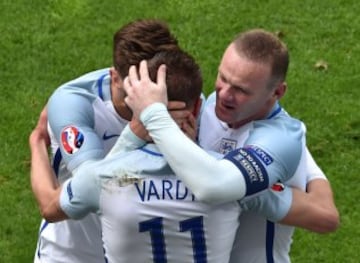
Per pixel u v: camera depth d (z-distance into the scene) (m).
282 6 29.50
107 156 12.57
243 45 12.38
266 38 12.48
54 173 14.13
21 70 26.67
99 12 29.08
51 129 13.83
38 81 26.30
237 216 12.54
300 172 13.33
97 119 13.92
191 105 12.35
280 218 12.78
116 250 12.55
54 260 15.33
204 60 27.19
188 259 12.48
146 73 12.13
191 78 12.23
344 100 25.78
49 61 27.08
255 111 12.76
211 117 13.63
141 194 12.16
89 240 15.00
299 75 26.67
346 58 27.45
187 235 12.30
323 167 23.47
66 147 13.36
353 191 22.73
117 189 12.21
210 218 12.24
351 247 21.12
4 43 27.69
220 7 29.39
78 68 26.83
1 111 25.02
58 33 28.20
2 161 23.41
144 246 12.42
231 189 11.84
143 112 11.88
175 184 12.14
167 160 11.84
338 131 24.61
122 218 12.24
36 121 24.70
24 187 22.70
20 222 21.61
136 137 12.32
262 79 12.33
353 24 28.88
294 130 12.91
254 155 12.17
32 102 25.41
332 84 26.36
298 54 27.61
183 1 29.61
